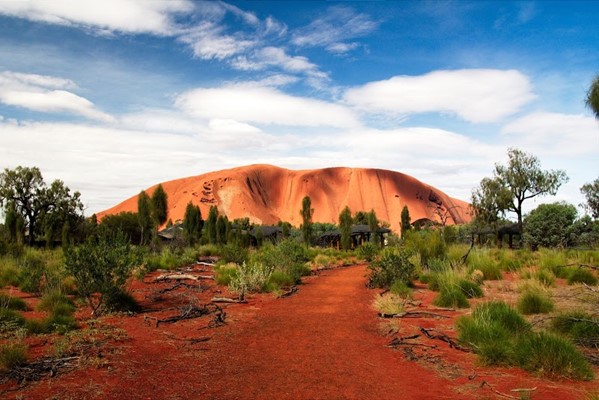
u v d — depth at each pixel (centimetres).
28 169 4794
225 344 762
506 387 547
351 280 1783
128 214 5922
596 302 982
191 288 1453
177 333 837
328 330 875
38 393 511
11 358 600
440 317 978
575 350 608
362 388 551
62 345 674
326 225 7900
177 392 530
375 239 5525
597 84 946
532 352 616
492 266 1579
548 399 502
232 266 1923
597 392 495
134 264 1077
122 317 977
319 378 588
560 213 3512
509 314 799
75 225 4734
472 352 702
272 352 714
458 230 4641
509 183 4094
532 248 3594
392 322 942
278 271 1680
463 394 527
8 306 1008
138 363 636
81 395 508
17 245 2181
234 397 519
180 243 3684
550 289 1194
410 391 540
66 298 1094
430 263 1752
